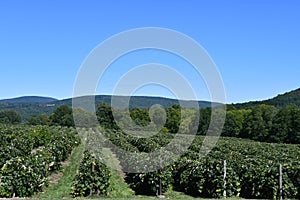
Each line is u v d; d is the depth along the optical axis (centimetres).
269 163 1903
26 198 1504
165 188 1780
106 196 1645
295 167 1728
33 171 1614
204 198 1686
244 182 1755
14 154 2339
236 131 6806
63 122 7894
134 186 1839
